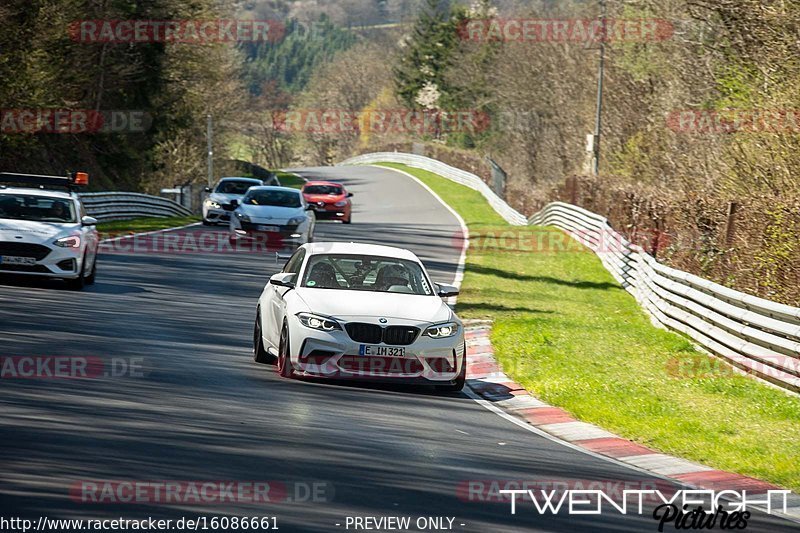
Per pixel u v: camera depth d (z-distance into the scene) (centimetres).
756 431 4194
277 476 2847
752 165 10262
